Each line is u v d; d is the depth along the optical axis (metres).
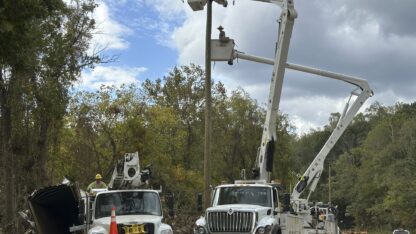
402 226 79.31
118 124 30.94
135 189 16.47
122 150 30.70
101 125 30.47
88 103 30.11
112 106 30.81
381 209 86.50
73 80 21.58
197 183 37.75
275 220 17.52
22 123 21.28
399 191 78.94
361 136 124.50
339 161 108.25
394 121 105.88
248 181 19.62
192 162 42.81
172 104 43.78
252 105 46.53
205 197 21.81
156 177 32.91
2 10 12.09
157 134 33.62
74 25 22.58
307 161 107.44
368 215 94.62
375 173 92.81
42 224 17.39
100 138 30.62
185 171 37.38
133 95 32.31
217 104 45.56
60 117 21.33
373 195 92.50
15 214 19.11
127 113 31.64
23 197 21.42
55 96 20.17
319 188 105.62
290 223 19.28
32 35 13.43
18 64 13.89
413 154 86.81
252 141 45.78
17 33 12.72
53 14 15.26
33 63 16.53
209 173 22.16
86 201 15.95
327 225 24.69
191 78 44.66
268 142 20.39
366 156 101.75
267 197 18.34
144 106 33.19
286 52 19.98
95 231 14.78
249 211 17.22
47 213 17.36
